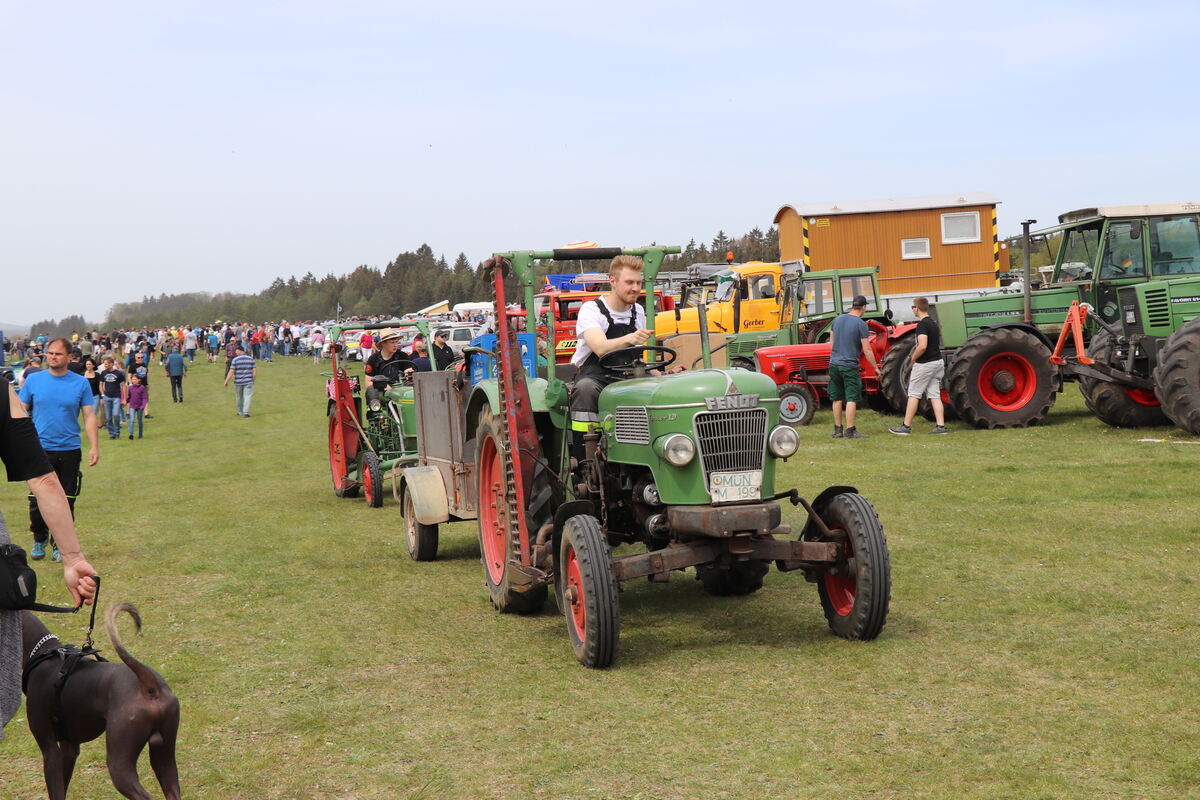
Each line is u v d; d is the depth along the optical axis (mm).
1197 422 11656
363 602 7168
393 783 4070
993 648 5395
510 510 6426
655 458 5609
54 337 8625
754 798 3787
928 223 21797
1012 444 12406
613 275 6305
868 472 10945
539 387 6625
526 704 4914
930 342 13742
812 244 21797
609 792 3893
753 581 6781
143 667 3143
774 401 5621
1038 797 3699
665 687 5066
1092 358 13016
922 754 4109
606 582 5344
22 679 3391
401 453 12000
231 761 4352
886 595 5473
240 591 7602
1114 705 4547
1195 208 13930
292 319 159000
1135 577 6562
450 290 127000
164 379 43500
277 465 16672
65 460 8680
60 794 3371
